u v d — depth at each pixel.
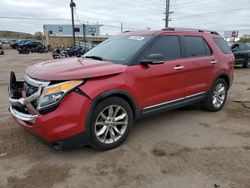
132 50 4.29
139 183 3.12
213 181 3.17
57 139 3.38
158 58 4.09
